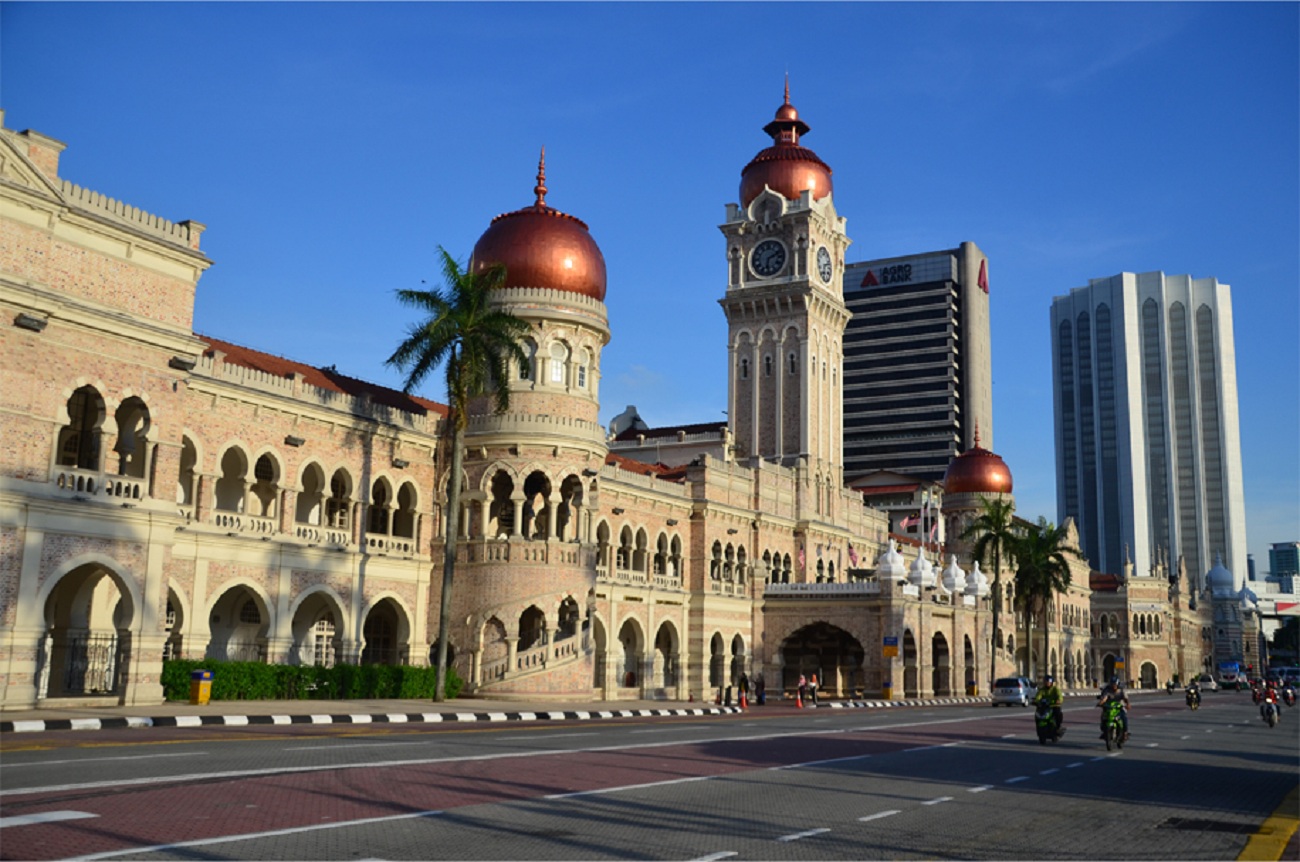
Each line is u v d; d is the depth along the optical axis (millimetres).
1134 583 170875
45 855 12711
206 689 41250
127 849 13195
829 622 83625
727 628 81938
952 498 124625
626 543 73125
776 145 108688
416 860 13227
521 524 60625
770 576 88000
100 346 40062
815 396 101938
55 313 38156
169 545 42031
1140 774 27125
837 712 62000
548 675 56906
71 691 43312
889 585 82062
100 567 42125
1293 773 28547
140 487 41156
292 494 52750
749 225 104375
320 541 53906
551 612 58094
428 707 45094
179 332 42688
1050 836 16844
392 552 57906
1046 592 105312
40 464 37812
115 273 40719
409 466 59812
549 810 17484
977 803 20469
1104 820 18750
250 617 55625
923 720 51312
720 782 22188
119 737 28031
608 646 69312
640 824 16516
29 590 37156
